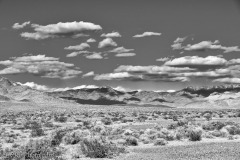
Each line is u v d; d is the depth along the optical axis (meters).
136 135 45.69
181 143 40.84
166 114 133.25
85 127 59.22
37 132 50.84
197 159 28.44
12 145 38.22
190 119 94.50
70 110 195.50
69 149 33.06
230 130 50.34
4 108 193.50
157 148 36.22
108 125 72.62
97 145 31.36
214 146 37.47
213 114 134.75
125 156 30.78
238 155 30.53
